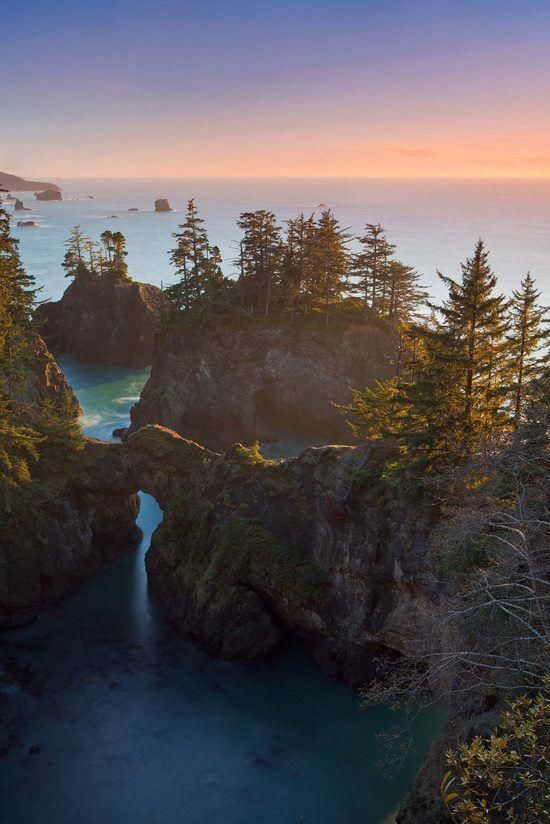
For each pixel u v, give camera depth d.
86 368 120.25
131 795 31.16
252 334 88.38
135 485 54.53
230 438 88.19
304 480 43.91
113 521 54.69
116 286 120.50
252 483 45.69
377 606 38.28
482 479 30.09
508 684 19.73
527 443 23.77
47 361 77.81
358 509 39.41
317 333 88.12
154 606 47.34
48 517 48.19
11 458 46.19
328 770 33.06
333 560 40.72
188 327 88.00
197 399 86.75
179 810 30.33
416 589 35.88
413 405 36.22
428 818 22.94
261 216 86.06
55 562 47.72
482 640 21.88
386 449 40.97
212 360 87.12
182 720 36.38
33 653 41.88
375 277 91.12
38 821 29.47
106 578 51.28
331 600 40.59
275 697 38.44
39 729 35.22
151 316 119.81
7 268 63.84
